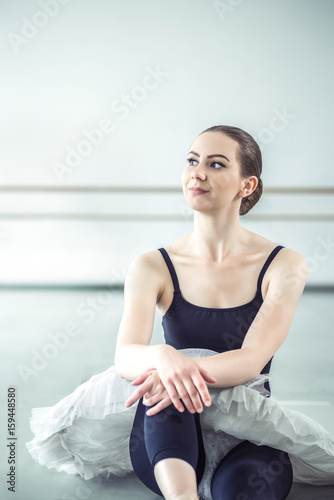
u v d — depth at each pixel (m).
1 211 7.31
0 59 7.42
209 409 1.61
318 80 7.56
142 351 1.65
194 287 1.86
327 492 1.87
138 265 1.89
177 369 1.53
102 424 1.75
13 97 7.42
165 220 7.45
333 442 1.75
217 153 1.80
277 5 7.57
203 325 1.83
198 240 1.89
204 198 1.81
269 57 7.60
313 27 7.57
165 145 7.50
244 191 1.86
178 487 1.40
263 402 1.61
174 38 7.58
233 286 1.85
